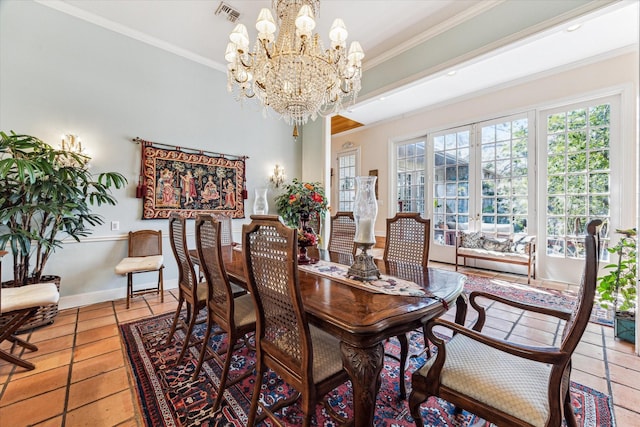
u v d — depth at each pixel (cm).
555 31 236
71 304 297
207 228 173
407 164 592
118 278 327
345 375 120
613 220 353
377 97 373
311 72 222
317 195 222
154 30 331
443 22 298
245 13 299
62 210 250
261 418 137
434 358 125
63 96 292
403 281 159
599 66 358
